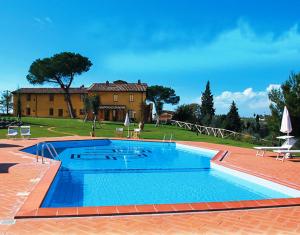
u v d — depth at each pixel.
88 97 46.72
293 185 9.06
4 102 66.25
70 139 22.20
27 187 7.79
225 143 25.12
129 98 58.25
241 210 6.30
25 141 20.30
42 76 55.97
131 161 15.82
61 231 5.04
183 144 22.03
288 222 5.67
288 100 21.55
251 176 10.78
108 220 5.56
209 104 71.44
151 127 43.50
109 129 35.78
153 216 5.83
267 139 28.69
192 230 5.20
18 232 4.96
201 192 9.64
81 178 11.36
